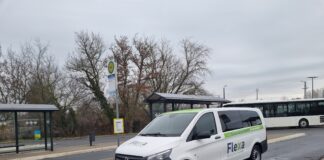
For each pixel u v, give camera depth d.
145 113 55.56
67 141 36.97
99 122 54.66
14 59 52.34
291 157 15.59
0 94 51.66
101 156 20.28
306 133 30.84
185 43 57.47
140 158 8.77
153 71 54.84
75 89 53.31
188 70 57.50
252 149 11.99
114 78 13.95
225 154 10.62
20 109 23.23
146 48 54.53
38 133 32.69
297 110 40.19
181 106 39.03
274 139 24.58
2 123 30.47
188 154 9.29
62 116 51.66
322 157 15.16
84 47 53.72
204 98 27.22
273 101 40.78
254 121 12.50
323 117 39.69
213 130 10.45
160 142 9.12
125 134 47.94
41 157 21.39
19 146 24.70
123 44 53.78
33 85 52.03
